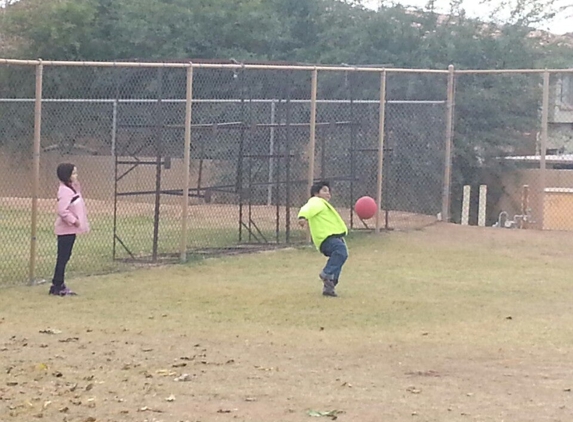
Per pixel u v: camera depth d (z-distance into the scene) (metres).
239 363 13.30
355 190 29.41
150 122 32.75
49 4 45.66
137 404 11.00
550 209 30.02
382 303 18.41
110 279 20.77
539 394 11.73
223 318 16.88
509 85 34.56
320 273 19.92
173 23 43.78
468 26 40.97
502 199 33.25
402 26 41.34
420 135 29.97
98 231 27.42
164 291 19.44
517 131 34.25
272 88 34.75
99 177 34.81
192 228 27.97
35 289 19.52
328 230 19.03
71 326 16.00
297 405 11.05
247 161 28.17
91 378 12.25
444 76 34.56
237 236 26.66
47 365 12.97
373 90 34.53
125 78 38.06
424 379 12.52
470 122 33.78
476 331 15.90
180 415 10.55
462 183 33.06
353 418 10.51
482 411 10.90
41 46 44.28
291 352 14.12
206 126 24.33
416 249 25.22
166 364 13.19
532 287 20.42
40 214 31.02
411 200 30.20
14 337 14.97
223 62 30.11
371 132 29.41
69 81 38.69
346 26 43.34
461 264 23.28
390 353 14.11
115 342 14.65
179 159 32.84
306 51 43.38
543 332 15.85
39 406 10.87
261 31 44.19
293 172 29.75
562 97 43.22
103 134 34.69
